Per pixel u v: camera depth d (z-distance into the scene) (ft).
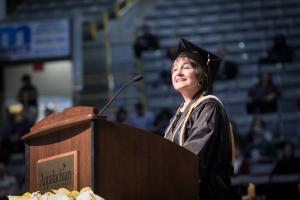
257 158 67.46
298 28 103.91
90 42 106.63
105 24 108.58
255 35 103.04
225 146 22.75
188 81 24.36
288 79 91.25
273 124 80.43
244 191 39.40
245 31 104.12
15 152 79.05
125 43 105.81
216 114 22.86
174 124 24.21
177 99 91.25
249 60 96.43
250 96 81.05
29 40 98.58
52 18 98.27
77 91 94.48
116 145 19.58
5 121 93.81
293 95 88.38
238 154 62.59
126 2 117.08
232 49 99.81
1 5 109.60
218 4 112.27
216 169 22.39
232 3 111.65
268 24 105.40
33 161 21.67
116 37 108.17
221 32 104.68
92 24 108.68
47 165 20.92
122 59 102.17
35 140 21.66
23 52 98.58
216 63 25.31
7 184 65.31
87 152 19.53
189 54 24.79
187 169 20.76
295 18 106.32
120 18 114.62
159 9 113.60
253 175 60.23
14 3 121.49
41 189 21.11
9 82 106.01
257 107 80.48
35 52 98.27
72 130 20.15
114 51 104.01
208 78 24.93
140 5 116.26
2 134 82.89
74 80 95.55
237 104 88.17
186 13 110.73
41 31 98.37
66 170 20.13
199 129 22.44
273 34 102.83
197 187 20.93
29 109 83.20
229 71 85.10
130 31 109.29
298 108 82.43
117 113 76.89
